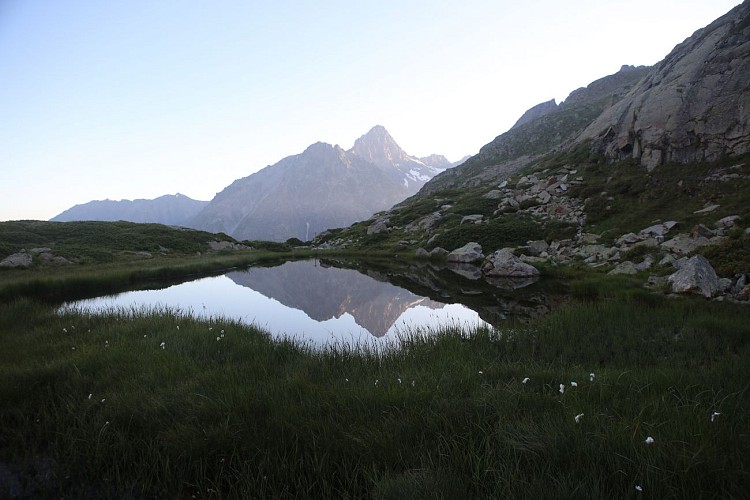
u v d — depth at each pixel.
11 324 12.80
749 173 27.48
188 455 5.01
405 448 4.76
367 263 45.53
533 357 9.30
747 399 5.62
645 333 10.88
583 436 4.52
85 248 42.34
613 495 3.66
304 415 5.79
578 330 11.34
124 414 6.08
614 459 4.05
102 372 7.91
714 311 12.73
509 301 20.31
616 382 6.51
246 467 4.70
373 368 8.42
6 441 5.82
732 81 32.06
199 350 9.45
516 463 4.16
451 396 6.22
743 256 17.78
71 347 9.77
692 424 4.62
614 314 12.73
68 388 7.20
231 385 6.86
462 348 9.61
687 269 16.98
